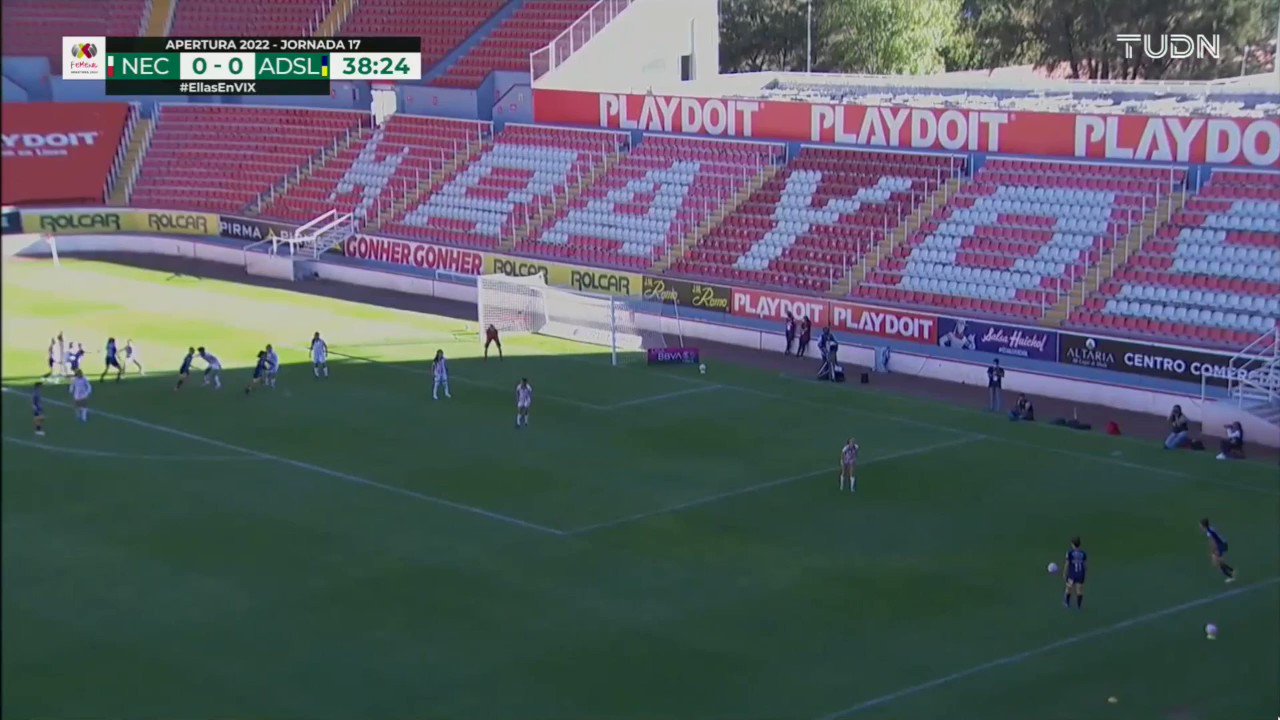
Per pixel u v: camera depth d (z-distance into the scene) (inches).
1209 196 2815.0
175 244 4183.1
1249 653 1549.0
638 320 3225.9
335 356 2970.0
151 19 4699.8
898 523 1973.4
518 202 3730.3
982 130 3184.1
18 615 1670.8
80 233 4227.4
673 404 2600.9
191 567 1831.9
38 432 2418.8
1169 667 1514.5
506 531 1959.9
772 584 1759.4
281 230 3973.9
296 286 3750.0
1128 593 1716.3
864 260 3100.4
